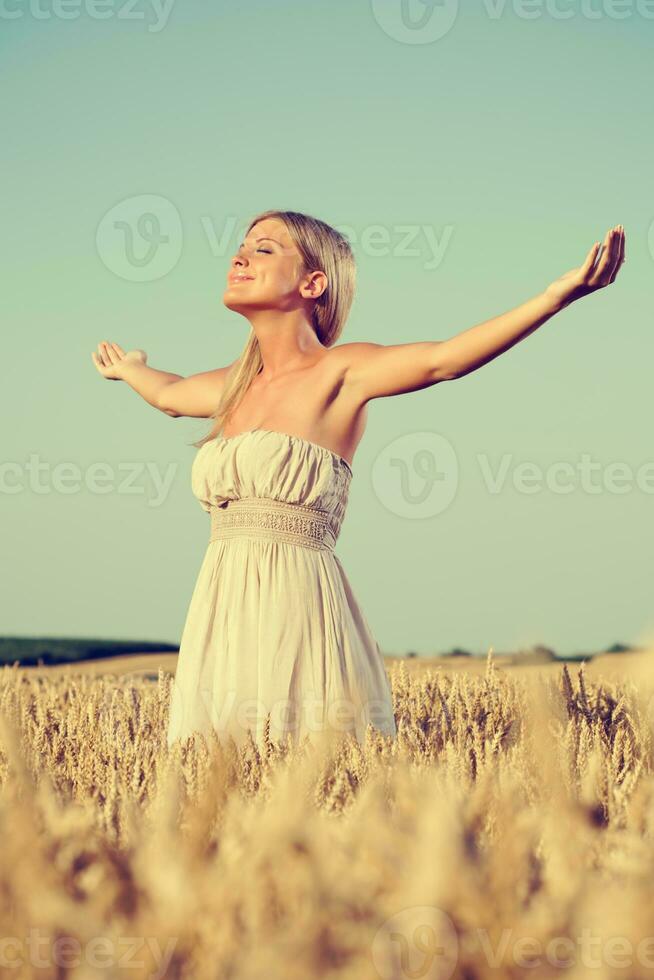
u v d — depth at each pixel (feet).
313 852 5.53
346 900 5.21
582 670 17.24
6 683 22.71
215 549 18.49
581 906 5.17
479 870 5.32
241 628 17.58
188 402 22.11
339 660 17.58
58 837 6.22
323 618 17.75
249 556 17.88
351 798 9.07
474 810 6.84
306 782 8.48
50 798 6.59
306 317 19.67
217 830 6.81
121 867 5.80
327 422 18.54
